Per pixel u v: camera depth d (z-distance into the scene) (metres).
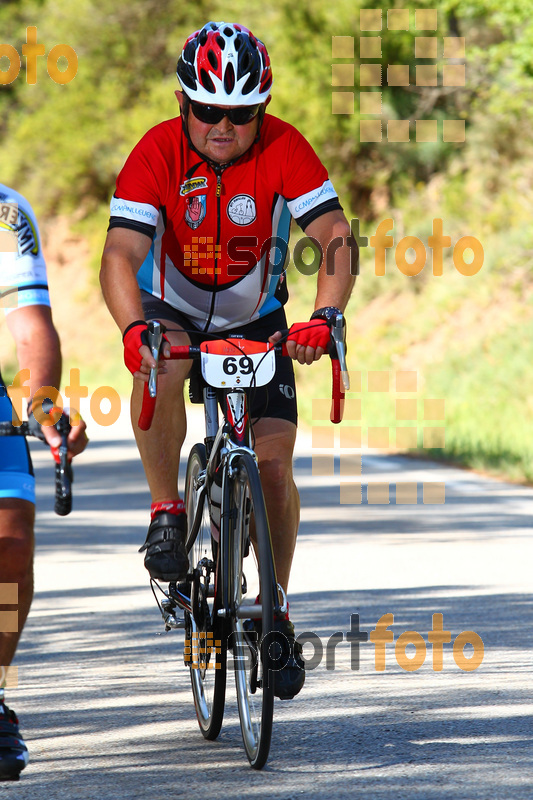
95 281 61.16
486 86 41.34
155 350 6.74
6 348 54.19
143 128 58.09
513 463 22.38
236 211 7.72
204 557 7.57
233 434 7.19
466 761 6.69
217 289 7.90
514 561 13.58
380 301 41.09
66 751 7.13
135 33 60.69
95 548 14.93
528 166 41.34
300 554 14.27
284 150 7.66
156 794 6.27
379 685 8.52
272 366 7.12
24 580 6.32
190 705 8.20
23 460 6.49
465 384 32.53
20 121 65.50
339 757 6.85
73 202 64.00
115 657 9.62
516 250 37.56
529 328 33.75
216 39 7.20
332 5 44.38
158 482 7.59
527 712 7.69
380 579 12.63
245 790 6.30
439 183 43.78
